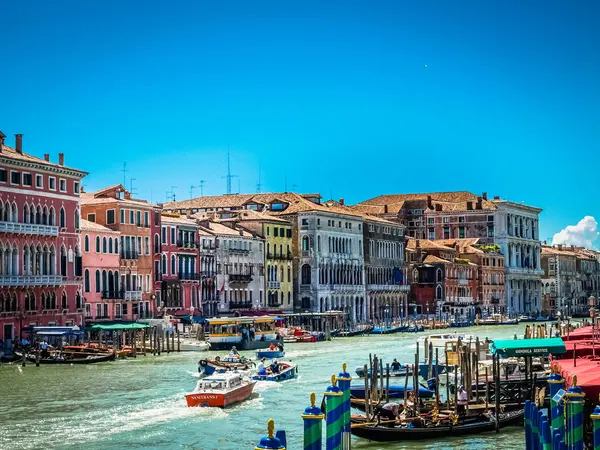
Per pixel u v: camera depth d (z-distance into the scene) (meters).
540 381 45.75
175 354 79.75
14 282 79.62
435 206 176.00
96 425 43.44
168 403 49.75
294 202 128.12
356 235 134.62
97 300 92.50
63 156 88.19
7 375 63.25
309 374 64.12
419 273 151.25
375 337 108.81
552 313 181.50
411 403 43.41
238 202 131.12
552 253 195.88
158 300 101.19
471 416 41.19
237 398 50.00
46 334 75.50
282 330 99.75
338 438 26.50
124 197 98.94
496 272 168.62
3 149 82.19
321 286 124.94
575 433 26.39
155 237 100.88
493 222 172.62
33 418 45.19
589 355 40.16
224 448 38.81
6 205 80.31
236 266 114.06
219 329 85.50
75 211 88.62
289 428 42.88
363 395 48.72
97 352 73.88
